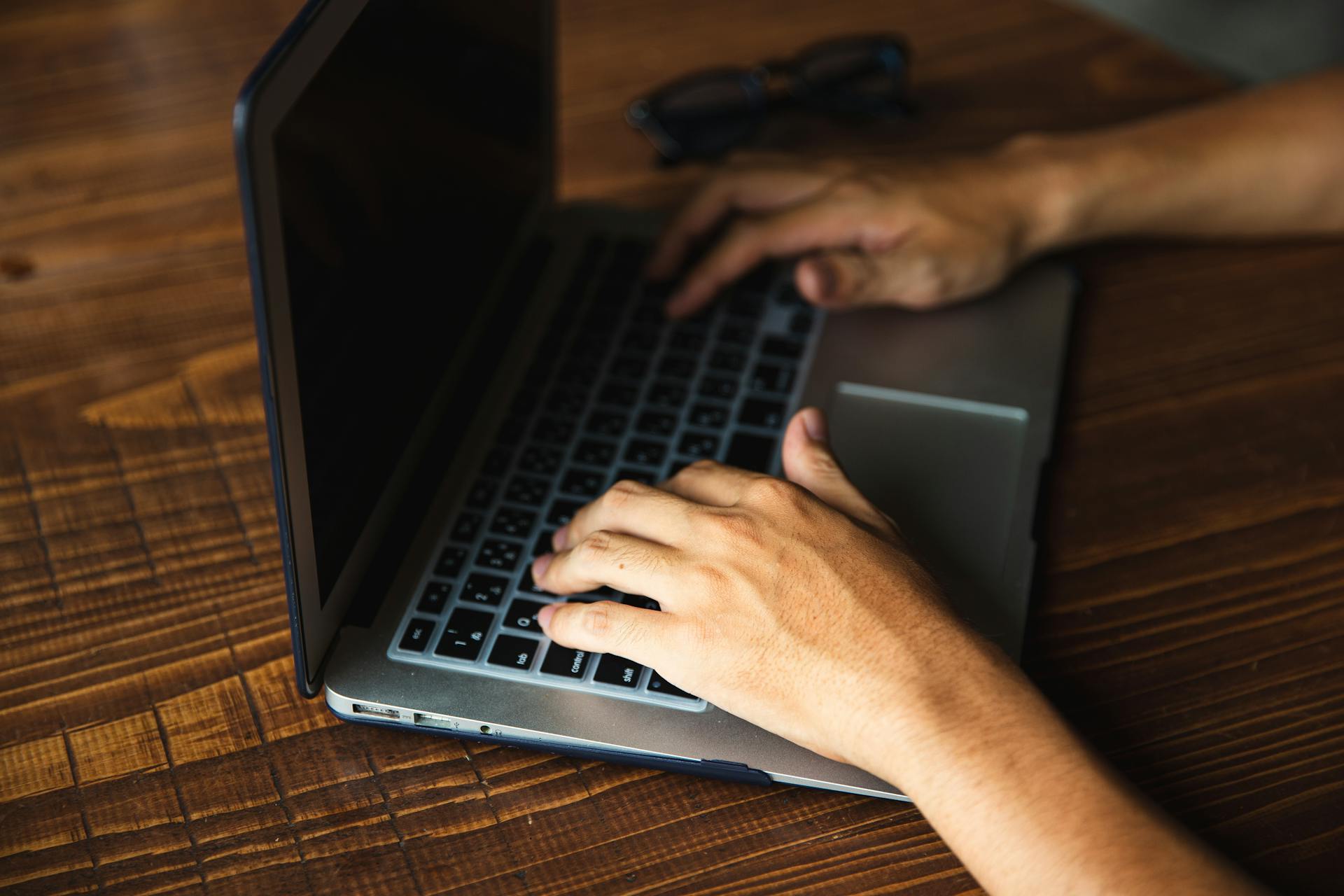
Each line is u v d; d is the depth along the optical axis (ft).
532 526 2.37
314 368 1.87
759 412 2.66
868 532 2.15
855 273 2.83
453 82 2.45
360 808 1.97
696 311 2.92
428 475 2.46
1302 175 3.15
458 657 2.10
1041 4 4.12
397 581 2.23
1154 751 2.07
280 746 2.06
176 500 2.49
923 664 1.90
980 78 3.79
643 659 2.02
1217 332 2.94
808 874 1.89
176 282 3.02
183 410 2.69
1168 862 1.69
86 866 1.88
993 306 2.98
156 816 1.95
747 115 3.61
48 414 2.68
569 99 3.71
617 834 1.94
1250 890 1.70
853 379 2.76
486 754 2.06
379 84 2.06
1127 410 2.74
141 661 2.19
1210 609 2.31
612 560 2.11
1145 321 2.98
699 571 2.06
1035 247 3.06
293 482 1.83
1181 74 3.80
